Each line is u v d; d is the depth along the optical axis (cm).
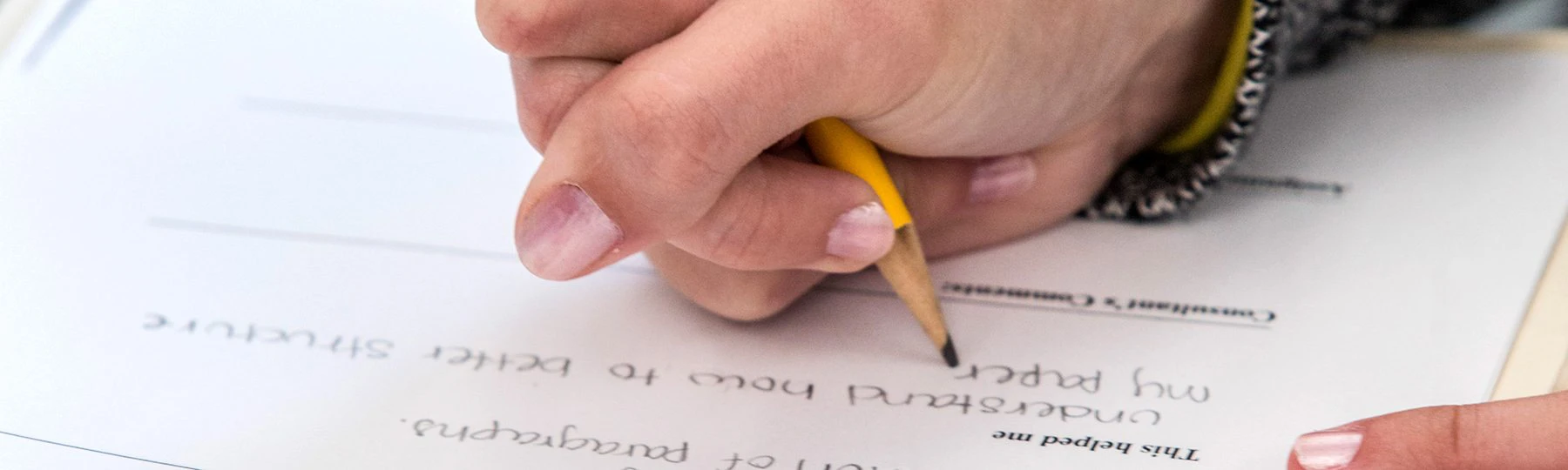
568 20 40
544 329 44
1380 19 49
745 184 41
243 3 51
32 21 50
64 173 46
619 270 45
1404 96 48
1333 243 45
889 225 42
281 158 47
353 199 46
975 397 42
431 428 42
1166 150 46
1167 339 43
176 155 47
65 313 44
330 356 43
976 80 42
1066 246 45
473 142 48
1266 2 43
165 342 43
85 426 42
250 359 43
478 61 50
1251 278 44
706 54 39
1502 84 48
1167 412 42
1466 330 43
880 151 43
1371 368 42
